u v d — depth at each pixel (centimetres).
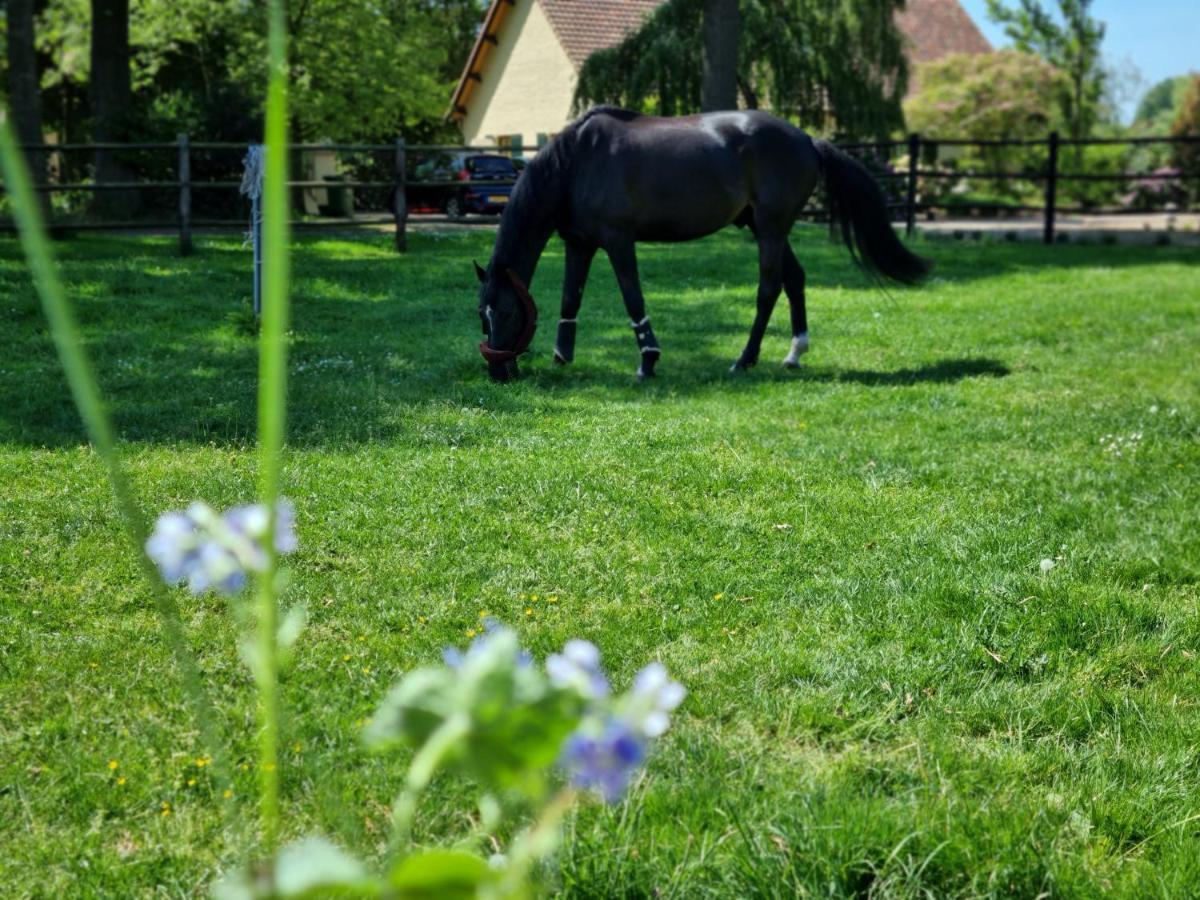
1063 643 403
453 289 1262
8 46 1705
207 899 252
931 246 1919
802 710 348
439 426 688
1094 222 3178
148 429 666
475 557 475
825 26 2612
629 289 839
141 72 3080
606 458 621
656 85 2470
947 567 471
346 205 2538
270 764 93
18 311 1001
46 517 502
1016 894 251
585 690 78
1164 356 958
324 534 495
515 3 3744
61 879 260
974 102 3981
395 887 85
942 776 306
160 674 362
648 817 278
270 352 73
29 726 330
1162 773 316
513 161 2703
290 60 3184
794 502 555
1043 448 663
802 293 899
